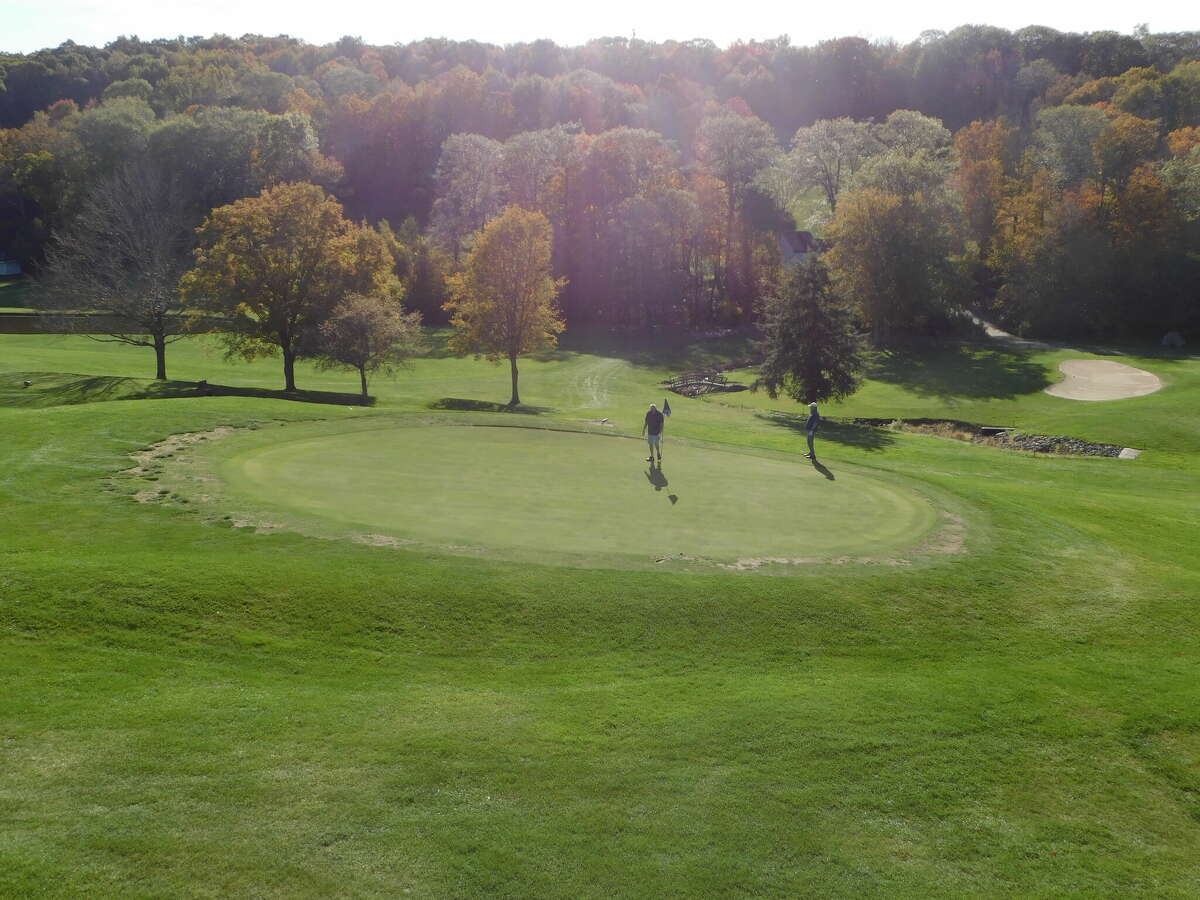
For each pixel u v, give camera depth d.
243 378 61.28
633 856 9.12
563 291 97.69
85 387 45.03
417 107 135.00
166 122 104.12
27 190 104.81
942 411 58.81
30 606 13.02
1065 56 154.00
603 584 15.00
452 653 13.27
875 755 11.45
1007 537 19.70
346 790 9.71
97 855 8.23
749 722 11.93
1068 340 81.75
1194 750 12.33
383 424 28.12
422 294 94.44
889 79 162.62
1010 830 10.30
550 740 11.16
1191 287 80.19
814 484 23.28
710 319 98.38
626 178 98.44
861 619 15.16
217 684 11.86
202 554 15.29
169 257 59.41
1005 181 94.31
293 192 49.75
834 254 79.56
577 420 43.91
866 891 9.00
